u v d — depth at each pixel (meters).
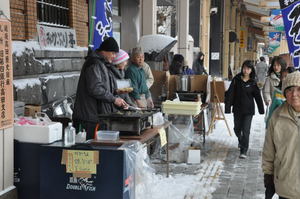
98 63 4.55
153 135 4.36
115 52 4.72
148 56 10.47
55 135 3.68
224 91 8.82
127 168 3.41
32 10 5.73
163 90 8.30
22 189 3.66
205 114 8.80
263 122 11.76
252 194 5.36
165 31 18.39
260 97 7.35
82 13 7.54
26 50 5.43
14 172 3.66
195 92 8.06
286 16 7.11
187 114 6.46
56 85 6.26
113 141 3.70
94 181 3.38
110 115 4.21
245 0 24.11
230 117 12.44
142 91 6.33
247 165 6.86
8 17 3.58
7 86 3.52
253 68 7.38
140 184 3.80
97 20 6.39
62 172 3.45
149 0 12.14
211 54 22.12
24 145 3.63
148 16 12.20
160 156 6.99
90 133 4.54
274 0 22.02
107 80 4.64
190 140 7.10
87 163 3.38
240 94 7.35
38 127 3.59
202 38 19.16
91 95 4.46
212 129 9.73
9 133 3.57
